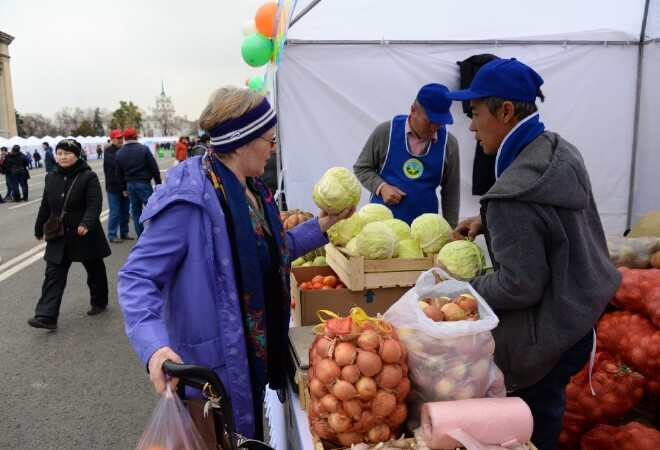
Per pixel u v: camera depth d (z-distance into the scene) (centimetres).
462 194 549
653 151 545
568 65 529
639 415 260
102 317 547
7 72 5897
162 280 164
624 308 264
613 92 541
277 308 196
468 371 147
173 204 163
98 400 373
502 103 176
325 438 151
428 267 250
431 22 504
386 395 142
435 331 145
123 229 960
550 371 188
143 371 419
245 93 172
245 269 171
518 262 164
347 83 509
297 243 226
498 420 137
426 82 519
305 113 511
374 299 252
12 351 462
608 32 522
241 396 171
